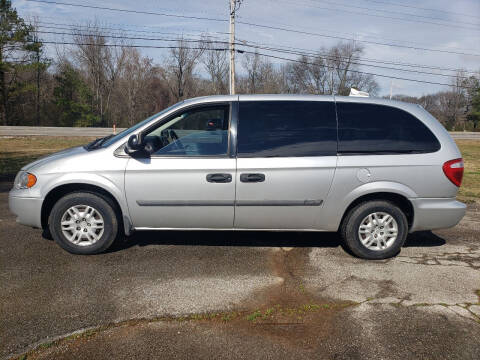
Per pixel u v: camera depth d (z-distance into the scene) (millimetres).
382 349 2566
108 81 46719
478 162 15656
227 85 46344
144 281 3506
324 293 3348
